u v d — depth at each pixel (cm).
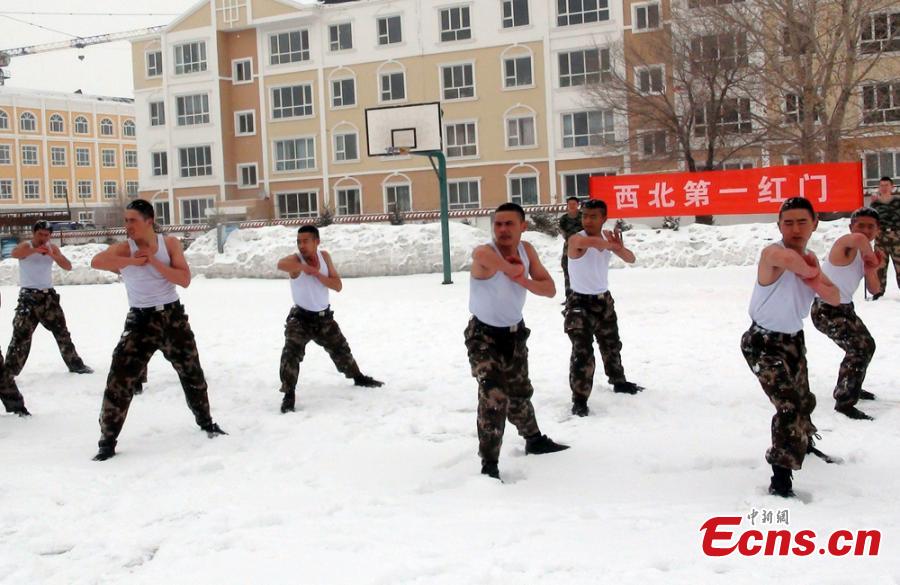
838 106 2586
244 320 1476
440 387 872
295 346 804
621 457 607
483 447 570
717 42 3133
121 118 8469
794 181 1452
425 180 4388
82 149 8119
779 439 516
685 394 788
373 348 1127
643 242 2309
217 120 4759
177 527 505
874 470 562
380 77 4431
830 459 581
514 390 605
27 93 7712
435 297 1706
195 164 4866
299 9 4525
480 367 571
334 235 2588
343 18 4475
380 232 2553
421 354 1066
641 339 1093
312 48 4559
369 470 607
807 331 1107
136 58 4972
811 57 2600
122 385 661
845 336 691
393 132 2234
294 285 816
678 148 3422
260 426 744
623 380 799
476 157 4291
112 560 460
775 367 527
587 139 4103
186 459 651
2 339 1381
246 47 4756
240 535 483
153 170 4978
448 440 682
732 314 1265
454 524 487
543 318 1316
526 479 572
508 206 561
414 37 4344
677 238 2295
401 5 4356
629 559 425
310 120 4603
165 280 673
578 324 729
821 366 885
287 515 514
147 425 762
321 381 927
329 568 429
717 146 3431
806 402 551
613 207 1571
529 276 574
